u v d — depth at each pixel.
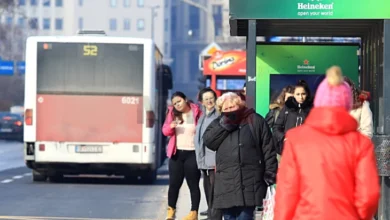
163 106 41.78
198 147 20.89
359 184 9.83
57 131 34.41
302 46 26.66
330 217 9.75
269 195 15.11
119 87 34.44
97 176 41.69
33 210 25.95
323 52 26.66
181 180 22.78
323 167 9.85
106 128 34.41
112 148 34.34
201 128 20.86
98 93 34.47
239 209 15.67
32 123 34.38
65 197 30.12
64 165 34.53
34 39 34.47
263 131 15.69
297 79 26.69
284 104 20.30
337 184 9.81
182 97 22.64
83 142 34.38
